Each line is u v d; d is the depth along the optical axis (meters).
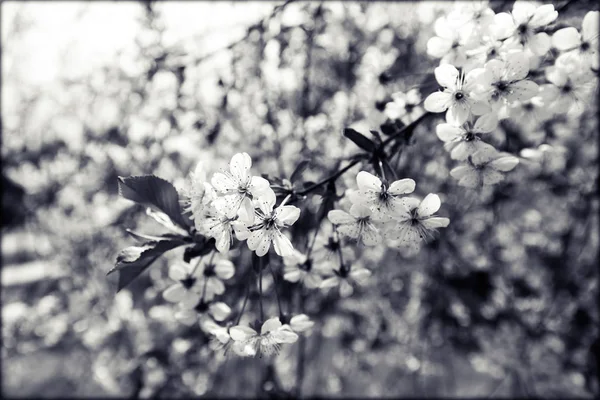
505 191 2.83
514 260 3.25
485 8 1.28
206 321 1.34
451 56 1.27
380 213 1.13
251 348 1.14
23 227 3.90
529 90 1.13
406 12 2.76
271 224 1.09
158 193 1.21
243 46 2.16
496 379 3.75
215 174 1.12
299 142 2.39
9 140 3.61
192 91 2.34
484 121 1.17
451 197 2.68
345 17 2.66
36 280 3.86
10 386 4.05
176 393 2.68
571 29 1.25
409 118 1.42
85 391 3.92
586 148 2.88
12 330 3.58
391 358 3.31
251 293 2.11
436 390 3.71
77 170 3.16
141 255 1.12
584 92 1.33
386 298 2.95
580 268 3.07
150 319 2.96
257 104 2.36
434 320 2.90
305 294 2.38
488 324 2.82
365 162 1.23
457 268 2.93
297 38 2.29
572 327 2.81
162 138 2.53
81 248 3.30
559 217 3.20
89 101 2.95
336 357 3.52
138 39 2.42
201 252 1.16
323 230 1.49
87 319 3.16
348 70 2.54
